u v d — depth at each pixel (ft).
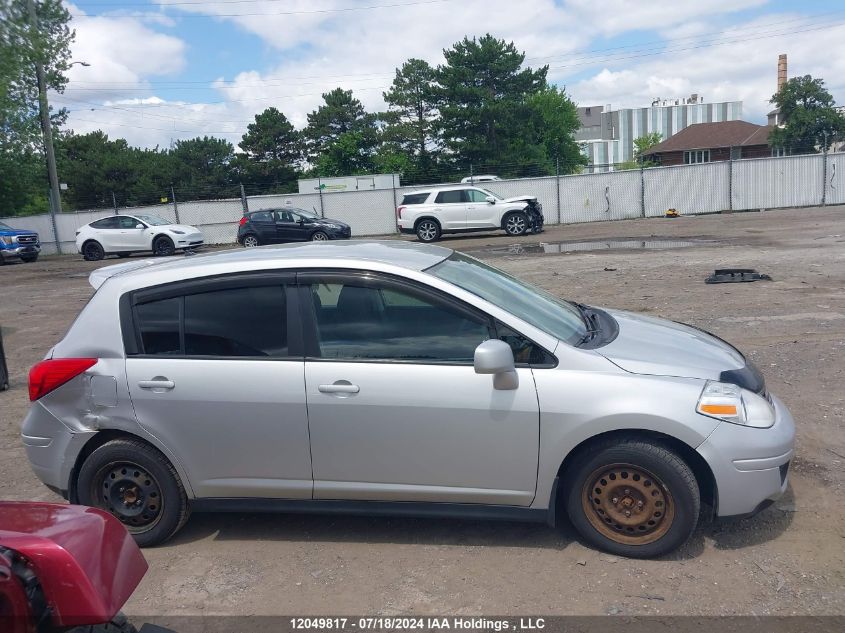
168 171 222.48
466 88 166.30
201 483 13.17
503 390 12.07
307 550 13.24
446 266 14.14
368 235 105.91
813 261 45.68
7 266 88.17
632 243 65.21
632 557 12.29
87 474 13.38
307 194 105.40
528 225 81.10
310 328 12.89
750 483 11.80
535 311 13.57
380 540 13.47
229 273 13.29
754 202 102.32
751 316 30.12
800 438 17.11
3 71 74.59
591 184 102.68
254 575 12.46
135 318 13.41
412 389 12.29
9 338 36.88
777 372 22.21
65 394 13.34
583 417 11.84
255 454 12.89
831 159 101.14
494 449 12.19
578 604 11.10
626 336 13.74
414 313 12.76
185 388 12.90
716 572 11.79
